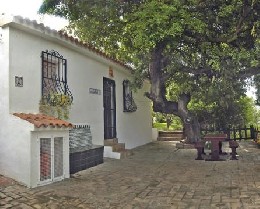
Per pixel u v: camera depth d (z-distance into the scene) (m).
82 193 4.23
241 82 8.12
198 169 5.85
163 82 7.89
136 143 9.91
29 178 4.36
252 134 11.08
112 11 5.58
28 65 5.09
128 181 4.92
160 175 5.36
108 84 8.08
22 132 4.44
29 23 4.87
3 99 4.67
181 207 3.67
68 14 5.72
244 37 5.91
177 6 5.09
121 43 6.68
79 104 6.56
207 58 6.36
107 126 7.96
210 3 5.44
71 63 6.34
